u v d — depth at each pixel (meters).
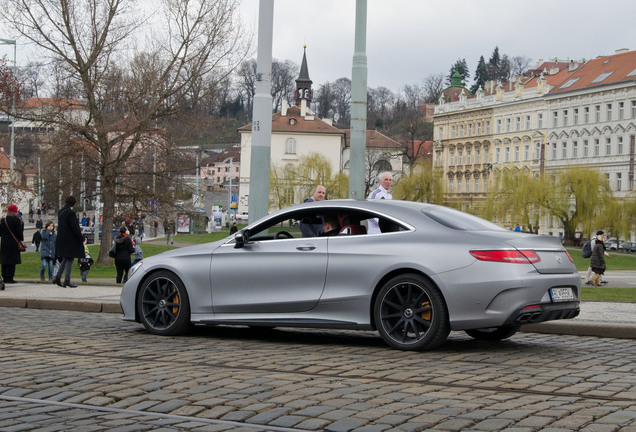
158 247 52.31
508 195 81.12
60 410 5.64
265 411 5.54
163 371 7.12
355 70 13.61
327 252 8.99
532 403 5.77
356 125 13.59
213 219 105.56
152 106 33.25
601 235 26.58
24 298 14.41
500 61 191.38
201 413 5.53
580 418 5.24
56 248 18.84
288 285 9.20
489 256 8.16
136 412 5.57
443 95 129.62
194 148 35.16
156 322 10.19
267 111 13.12
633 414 5.37
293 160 124.69
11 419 5.34
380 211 8.94
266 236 9.55
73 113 33.78
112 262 35.47
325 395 6.05
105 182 34.34
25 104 33.62
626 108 93.38
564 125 102.75
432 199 92.12
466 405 5.69
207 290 9.75
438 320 8.28
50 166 34.06
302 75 139.88
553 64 133.38
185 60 33.31
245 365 7.52
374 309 8.70
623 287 24.95
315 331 10.94
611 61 100.44
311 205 9.40
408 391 6.21
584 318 11.59
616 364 7.71
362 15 13.61
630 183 92.56
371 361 7.80
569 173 77.25
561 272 8.50
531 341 9.78
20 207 98.69
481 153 118.44
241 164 126.88
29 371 7.11
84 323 11.50
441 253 8.34
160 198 34.75
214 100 34.06
